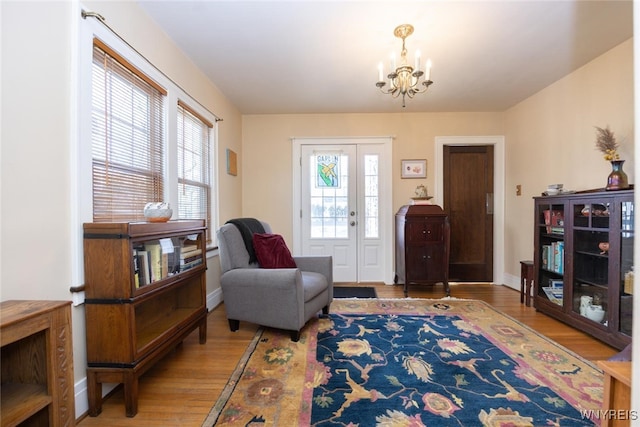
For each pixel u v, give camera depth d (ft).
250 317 7.50
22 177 3.84
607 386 2.79
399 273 12.15
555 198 8.53
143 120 6.41
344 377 5.58
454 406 4.74
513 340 7.15
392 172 13.01
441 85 10.10
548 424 4.33
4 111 3.64
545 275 9.30
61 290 4.32
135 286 4.64
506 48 7.80
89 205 4.75
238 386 5.33
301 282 7.18
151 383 5.46
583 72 8.75
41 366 3.37
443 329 7.84
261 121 13.19
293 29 6.98
